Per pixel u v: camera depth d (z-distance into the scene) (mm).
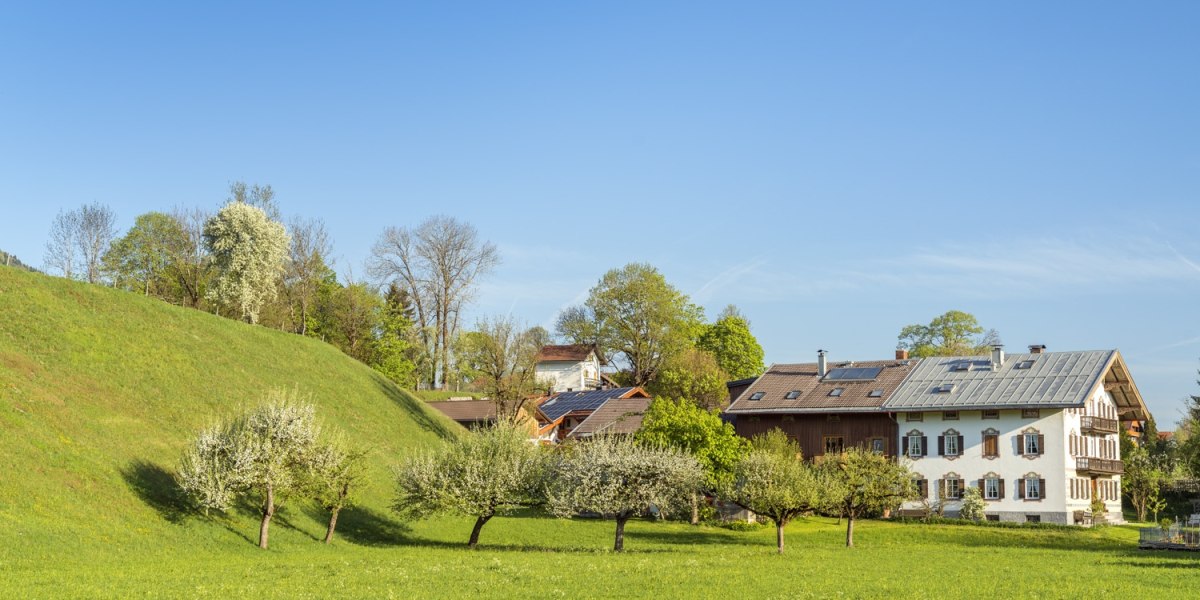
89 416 51312
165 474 49656
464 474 52688
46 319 59500
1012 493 74938
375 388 78938
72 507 42312
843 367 87938
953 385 79625
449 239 110312
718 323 130375
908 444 79125
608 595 32156
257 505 50500
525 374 88938
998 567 42969
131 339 62844
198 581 33500
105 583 32156
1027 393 75625
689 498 54094
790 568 41000
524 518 65500
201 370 63844
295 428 47875
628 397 102750
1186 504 93125
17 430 45812
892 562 44906
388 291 117812
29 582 31969
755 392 86562
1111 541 62938
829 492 53000
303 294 103875
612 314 127688
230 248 91438
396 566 39438
